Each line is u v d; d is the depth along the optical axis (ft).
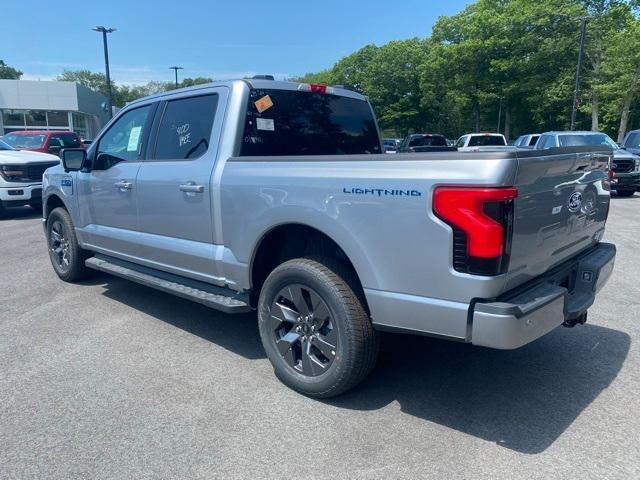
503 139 72.95
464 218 8.86
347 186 10.33
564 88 121.39
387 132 192.95
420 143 75.25
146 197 15.20
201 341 14.97
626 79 98.32
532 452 9.60
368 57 198.08
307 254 12.34
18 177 37.63
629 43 98.48
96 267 18.04
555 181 10.28
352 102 16.47
